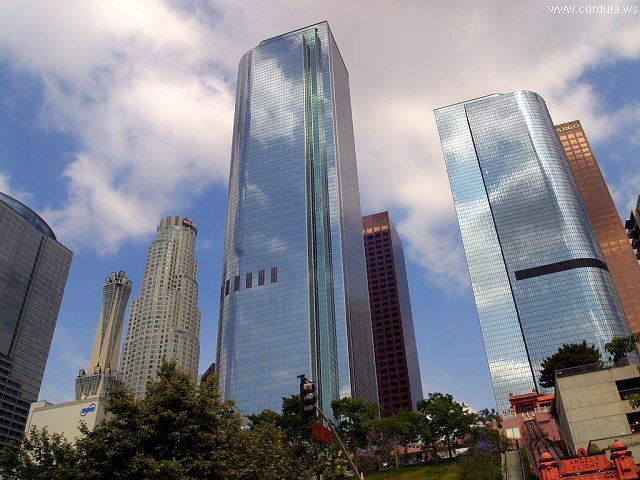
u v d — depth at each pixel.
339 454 85.75
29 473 42.75
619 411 61.81
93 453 42.84
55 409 112.25
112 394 47.28
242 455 48.69
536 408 110.94
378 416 101.56
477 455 73.50
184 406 45.38
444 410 95.75
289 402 94.06
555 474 41.59
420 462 96.69
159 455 42.50
